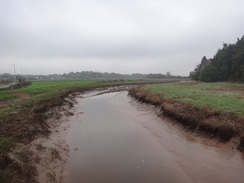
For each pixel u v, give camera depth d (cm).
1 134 1232
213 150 1243
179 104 2103
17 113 1828
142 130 1738
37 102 2456
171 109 1977
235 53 7481
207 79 8169
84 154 1273
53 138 1503
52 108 2386
